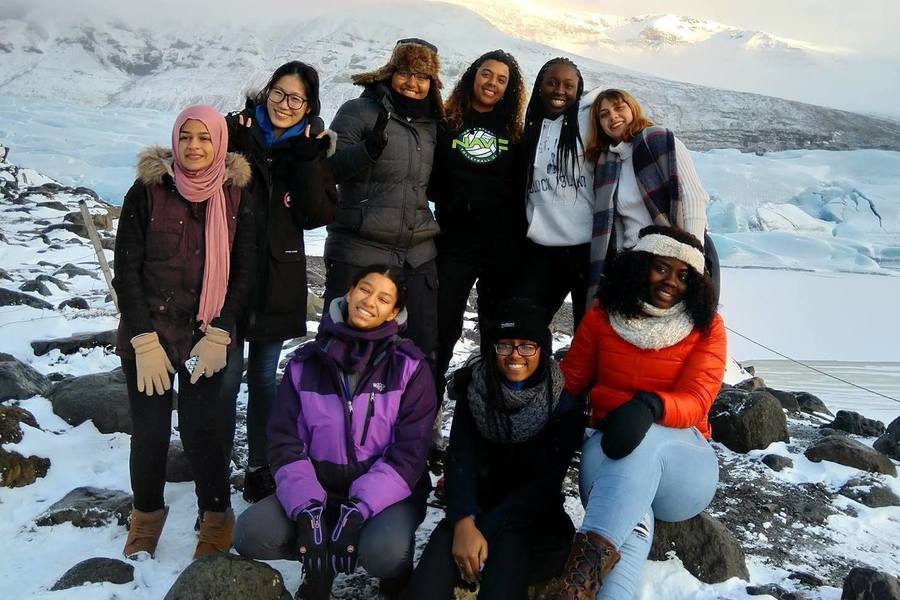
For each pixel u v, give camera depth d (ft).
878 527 11.32
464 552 8.46
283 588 8.60
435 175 12.21
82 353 18.28
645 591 9.19
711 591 9.25
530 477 9.41
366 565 8.43
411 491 8.89
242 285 9.68
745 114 489.26
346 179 11.14
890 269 137.69
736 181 233.76
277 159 10.37
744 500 11.67
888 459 13.11
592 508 8.62
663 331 9.38
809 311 84.23
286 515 8.68
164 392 9.39
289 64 10.21
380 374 9.02
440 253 12.40
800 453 13.39
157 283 9.35
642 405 8.97
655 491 8.89
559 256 12.20
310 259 34.91
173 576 9.51
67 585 9.21
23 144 257.34
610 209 11.47
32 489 11.80
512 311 9.10
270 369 11.00
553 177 11.85
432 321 11.89
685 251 9.32
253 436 11.21
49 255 31.96
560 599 8.11
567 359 10.26
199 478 9.75
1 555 10.10
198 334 9.57
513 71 11.92
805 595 9.32
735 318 77.46
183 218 9.33
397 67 11.33
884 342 63.98
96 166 224.53
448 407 15.69
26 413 13.19
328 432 8.94
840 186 226.99
